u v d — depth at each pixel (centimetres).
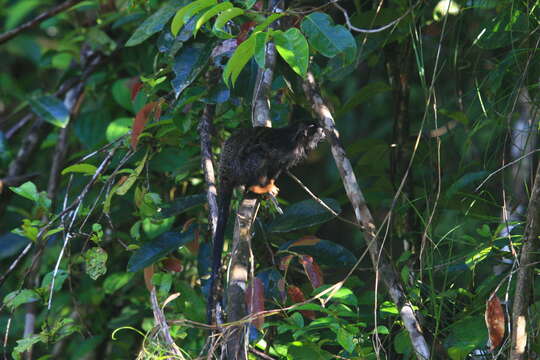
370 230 684
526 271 612
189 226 800
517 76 794
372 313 771
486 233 697
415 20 820
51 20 1159
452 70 870
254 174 699
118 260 1028
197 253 810
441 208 823
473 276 732
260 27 606
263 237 753
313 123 740
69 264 834
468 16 874
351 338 611
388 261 694
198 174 957
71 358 1003
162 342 625
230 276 643
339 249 762
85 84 1123
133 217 968
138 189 802
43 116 1009
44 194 805
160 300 756
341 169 711
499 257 774
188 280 941
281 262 725
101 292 1043
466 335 650
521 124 849
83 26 1177
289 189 1407
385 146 900
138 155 867
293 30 602
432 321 718
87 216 777
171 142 837
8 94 1416
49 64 1212
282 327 643
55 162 1090
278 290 739
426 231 669
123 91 1027
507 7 767
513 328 608
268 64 731
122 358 1024
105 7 1111
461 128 923
